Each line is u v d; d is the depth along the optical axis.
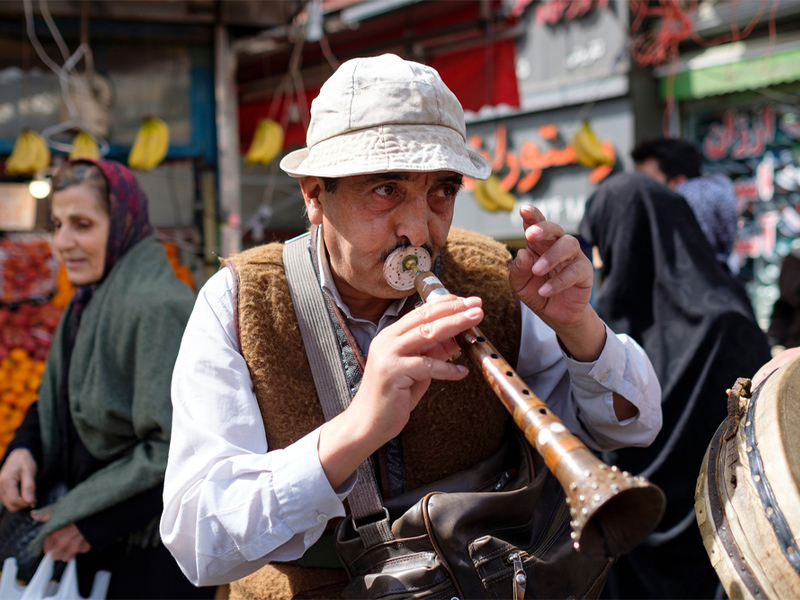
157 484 1.81
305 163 1.20
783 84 4.68
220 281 1.30
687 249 2.20
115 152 4.34
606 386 1.28
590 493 0.79
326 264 1.29
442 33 5.59
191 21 4.27
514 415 0.95
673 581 1.98
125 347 1.90
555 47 5.32
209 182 4.48
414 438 1.29
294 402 1.26
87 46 4.14
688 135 5.20
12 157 3.82
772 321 3.27
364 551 1.17
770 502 0.91
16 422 3.84
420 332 1.01
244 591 1.38
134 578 1.90
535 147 5.49
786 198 4.74
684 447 1.99
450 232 1.45
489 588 1.10
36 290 4.05
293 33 4.81
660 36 4.91
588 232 2.45
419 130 1.10
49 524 1.77
